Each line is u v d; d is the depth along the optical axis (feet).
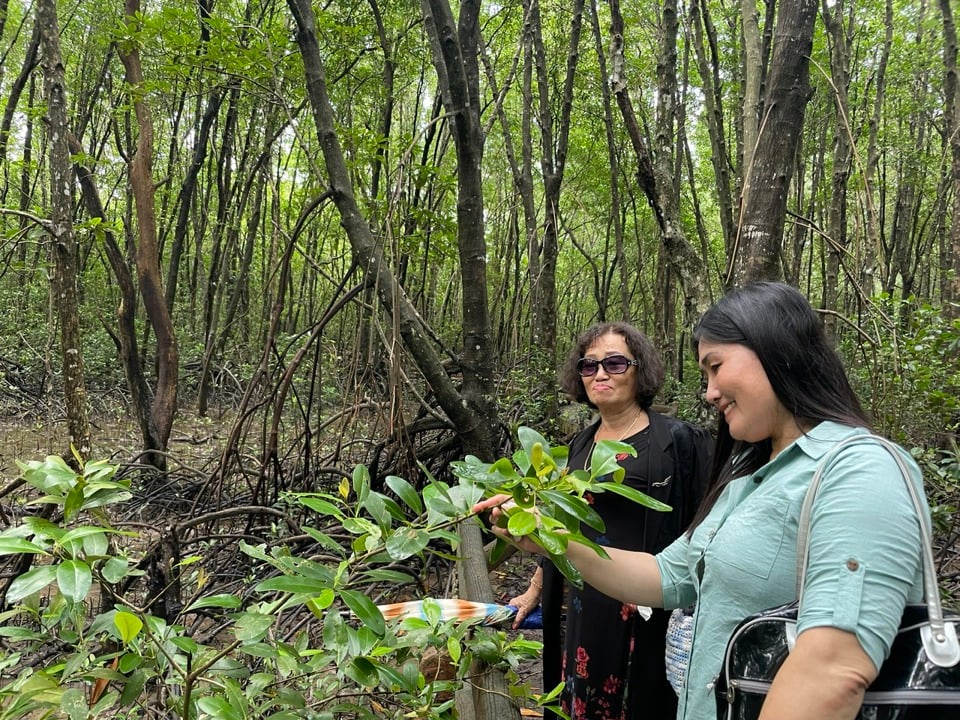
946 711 2.74
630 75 26.78
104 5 23.72
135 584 10.38
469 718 4.69
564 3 26.73
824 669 2.73
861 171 9.77
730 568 3.50
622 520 6.70
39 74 29.30
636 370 7.11
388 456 13.25
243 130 37.40
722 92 27.55
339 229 34.35
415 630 4.24
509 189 42.73
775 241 7.74
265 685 3.97
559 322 63.52
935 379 11.15
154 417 17.83
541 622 7.70
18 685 3.52
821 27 28.32
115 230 24.34
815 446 3.39
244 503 15.34
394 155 16.87
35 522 2.96
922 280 41.55
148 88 13.16
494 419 12.01
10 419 26.81
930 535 2.96
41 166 23.70
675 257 9.29
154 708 5.36
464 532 6.56
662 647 6.33
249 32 14.42
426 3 11.33
